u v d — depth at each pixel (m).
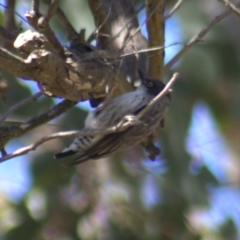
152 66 8.13
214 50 12.98
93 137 8.08
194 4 12.98
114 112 8.30
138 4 11.03
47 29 6.76
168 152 12.33
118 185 12.66
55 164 12.37
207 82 12.79
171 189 12.48
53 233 12.36
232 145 16.09
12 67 6.47
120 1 8.64
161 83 8.45
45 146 12.57
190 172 12.44
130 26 8.54
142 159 12.88
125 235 12.36
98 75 7.10
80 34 7.46
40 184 12.52
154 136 8.80
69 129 11.38
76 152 8.14
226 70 13.45
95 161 12.70
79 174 12.55
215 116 14.82
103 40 7.86
